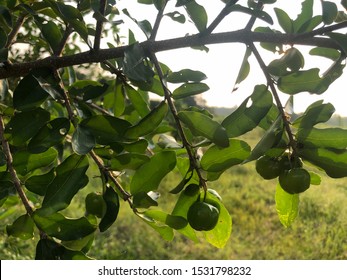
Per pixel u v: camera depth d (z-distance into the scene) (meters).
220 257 7.77
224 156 1.75
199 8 1.80
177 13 1.91
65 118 1.77
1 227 4.89
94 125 1.77
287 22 1.86
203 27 1.82
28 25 3.57
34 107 1.79
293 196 1.97
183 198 1.84
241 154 1.74
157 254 7.70
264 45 2.11
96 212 1.88
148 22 1.96
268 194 10.59
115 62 2.35
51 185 1.70
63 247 1.72
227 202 10.02
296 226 8.59
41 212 1.65
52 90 1.81
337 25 1.73
